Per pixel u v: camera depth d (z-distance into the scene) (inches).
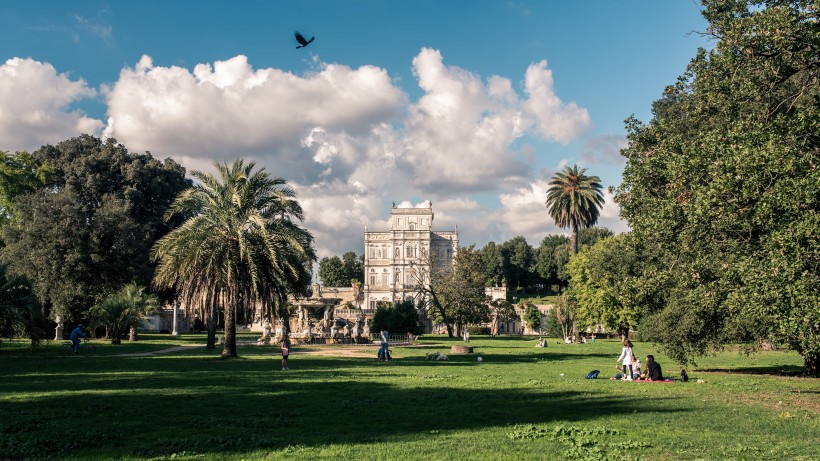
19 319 1337.4
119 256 2178.9
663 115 1164.5
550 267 7017.7
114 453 390.6
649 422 537.3
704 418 565.0
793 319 553.0
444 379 919.7
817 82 703.1
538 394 738.2
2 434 439.5
